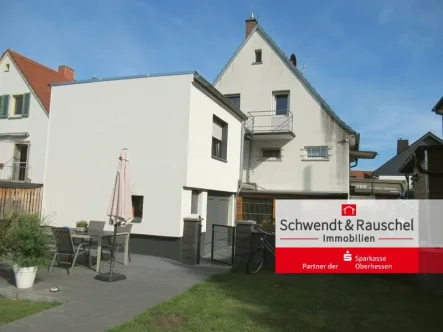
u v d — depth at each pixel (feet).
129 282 24.04
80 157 38.27
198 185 36.88
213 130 42.68
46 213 38.86
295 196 59.00
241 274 29.43
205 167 38.68
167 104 35.35
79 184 38.01
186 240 32.58
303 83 60.80
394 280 28.07
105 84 37.99
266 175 61.57
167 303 19.45
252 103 63.00
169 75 35.55
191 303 19.89
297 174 60.08
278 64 62.39
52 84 40.16
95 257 32.27
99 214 36.88
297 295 23.11
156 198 34.71
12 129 49.67
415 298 23.02
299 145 60.39
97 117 37.99
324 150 59.47
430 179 33.50
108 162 37.06
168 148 34.86
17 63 51.52
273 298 22.13
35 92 49.08
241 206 60.49
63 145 39.14
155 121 35.63
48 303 19.04
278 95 62.80
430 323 18.25
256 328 16.66
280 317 18.49
